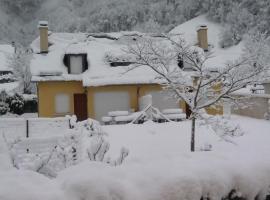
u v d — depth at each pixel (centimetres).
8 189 231
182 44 1245
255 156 327
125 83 2334
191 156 329
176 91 1150
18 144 1144
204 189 271
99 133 1139
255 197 300
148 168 274
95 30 7100
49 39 2789
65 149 853
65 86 2455
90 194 237
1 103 3147
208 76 1209
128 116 2091
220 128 1148
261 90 2708
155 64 1218
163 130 1578
